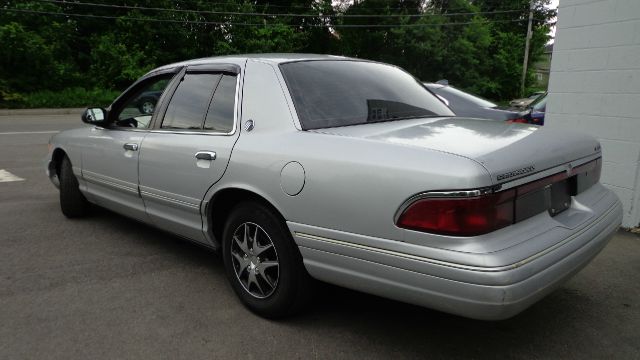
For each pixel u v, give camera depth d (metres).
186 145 3.45
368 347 2.85
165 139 3.66
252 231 3.13
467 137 2.66
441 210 2.23
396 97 3.47
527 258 2.25
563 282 2.50
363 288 2.59
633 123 4.79
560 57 5.30
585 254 2.60
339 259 2.62
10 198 6.23
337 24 34.66
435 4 38.09
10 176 7.53
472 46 37.44
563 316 3.22
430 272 2.28
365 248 2.48
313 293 3.01
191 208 3.46
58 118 18.19
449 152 2.35
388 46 35.50
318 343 2.89
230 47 29.08
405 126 2.99
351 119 3.07
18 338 2.93
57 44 25.36
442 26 36.22
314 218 2.67
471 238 2.21
